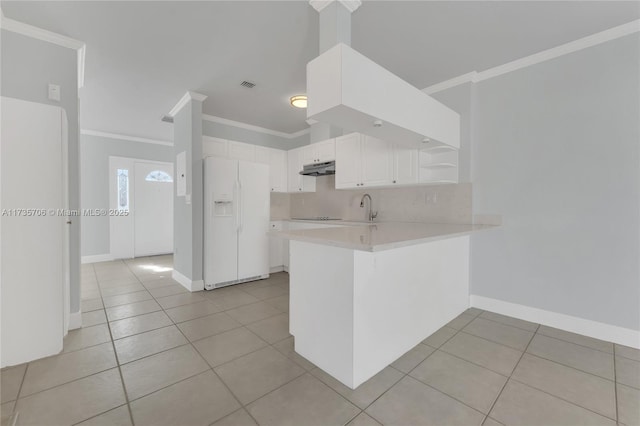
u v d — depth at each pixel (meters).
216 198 3.70
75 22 2.19
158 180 6.15
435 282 2.45
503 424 1.43
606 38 2.27
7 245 1.76
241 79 3.15
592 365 1.94
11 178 1.75
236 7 2.03
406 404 1.57
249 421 1.44
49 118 1.85
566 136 2.46
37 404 1.54
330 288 1.82
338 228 2.52
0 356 1.77
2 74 2.16
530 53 2.59
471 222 2.99
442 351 2.13
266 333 2.42
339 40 1.85
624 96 2.21
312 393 1.65
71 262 2.45
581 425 1.42
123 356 2.04
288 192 5.16
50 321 1.91
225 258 3.78
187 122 3.64
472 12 2.05
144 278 4.20
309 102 1.77
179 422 1.43
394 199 3.70
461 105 3.00
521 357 2.05
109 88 3.38
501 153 2.82
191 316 2.78
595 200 2.34
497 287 2.88
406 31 2.27
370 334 1.80
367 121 1.90
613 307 2.27
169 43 2.48
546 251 2.58
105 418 1.45
